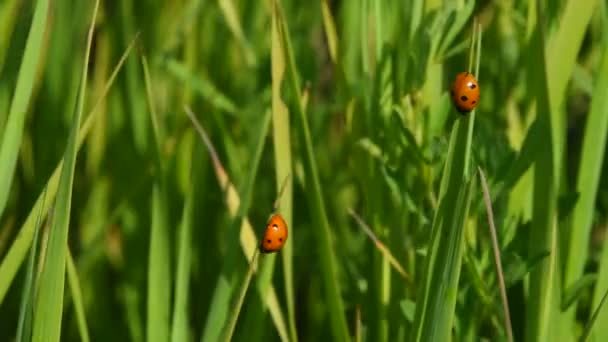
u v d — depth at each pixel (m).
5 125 0.42
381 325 0.46
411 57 0.44
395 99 0.45
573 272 0.44
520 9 0.49
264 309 0.45
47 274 0.40
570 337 0.43
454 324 0.43
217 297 0.44
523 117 0.50
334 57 0.47
